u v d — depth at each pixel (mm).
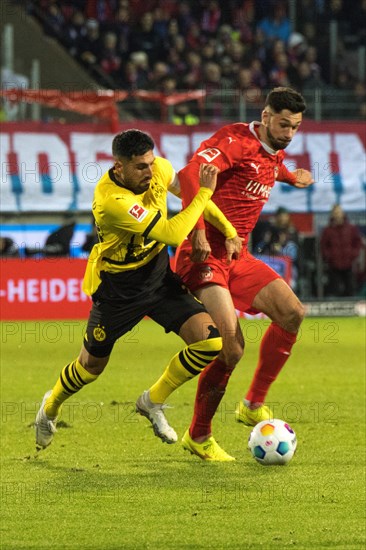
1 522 14875
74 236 56531
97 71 69312
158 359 37469
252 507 15711
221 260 20266
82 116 67562
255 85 70688
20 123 56500
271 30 76500
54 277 52562
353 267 59281
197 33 73812
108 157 57281
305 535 14094
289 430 18969
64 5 71000
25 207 55469
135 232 17922
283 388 29906
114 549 13453
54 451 20391
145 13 72812
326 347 42219
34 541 13867
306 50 74938
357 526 14570
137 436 22156
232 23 76250
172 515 15211
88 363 19094
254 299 20516
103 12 71688
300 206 59438
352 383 31047
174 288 19188
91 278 18812
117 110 62406
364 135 61281
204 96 63219
